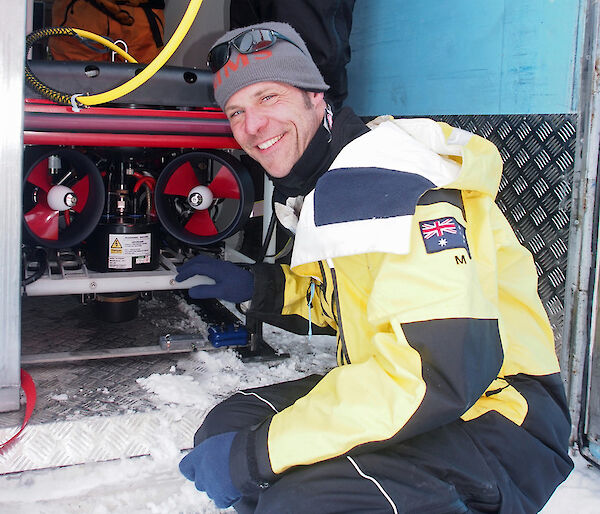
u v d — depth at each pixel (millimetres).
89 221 1902
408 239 1112
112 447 1606
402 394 1061
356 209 1182
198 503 1548
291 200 1571
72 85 1739
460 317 1070
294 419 1155
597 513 1605
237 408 1434
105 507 1497
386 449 1196
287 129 1448
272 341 2357
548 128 1821
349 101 2943
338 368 1221
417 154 1244
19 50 1378
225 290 1796
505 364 1300
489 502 1157
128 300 2303
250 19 2553
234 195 2090
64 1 3756
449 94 2227
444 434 1203
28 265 1989
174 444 1652
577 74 1721
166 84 1812
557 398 1337
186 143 1870
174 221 2078
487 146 1338
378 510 1117
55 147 1868
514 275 1360
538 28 1833
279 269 1783
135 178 2205
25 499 1483
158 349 2035
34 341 2102
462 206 1235
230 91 1459
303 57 1454
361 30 2785
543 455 1231
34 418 1595
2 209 1446
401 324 1094
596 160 1699
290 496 1126
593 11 1663
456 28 2178
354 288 1333
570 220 1769
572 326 1799
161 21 3945
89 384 1828
